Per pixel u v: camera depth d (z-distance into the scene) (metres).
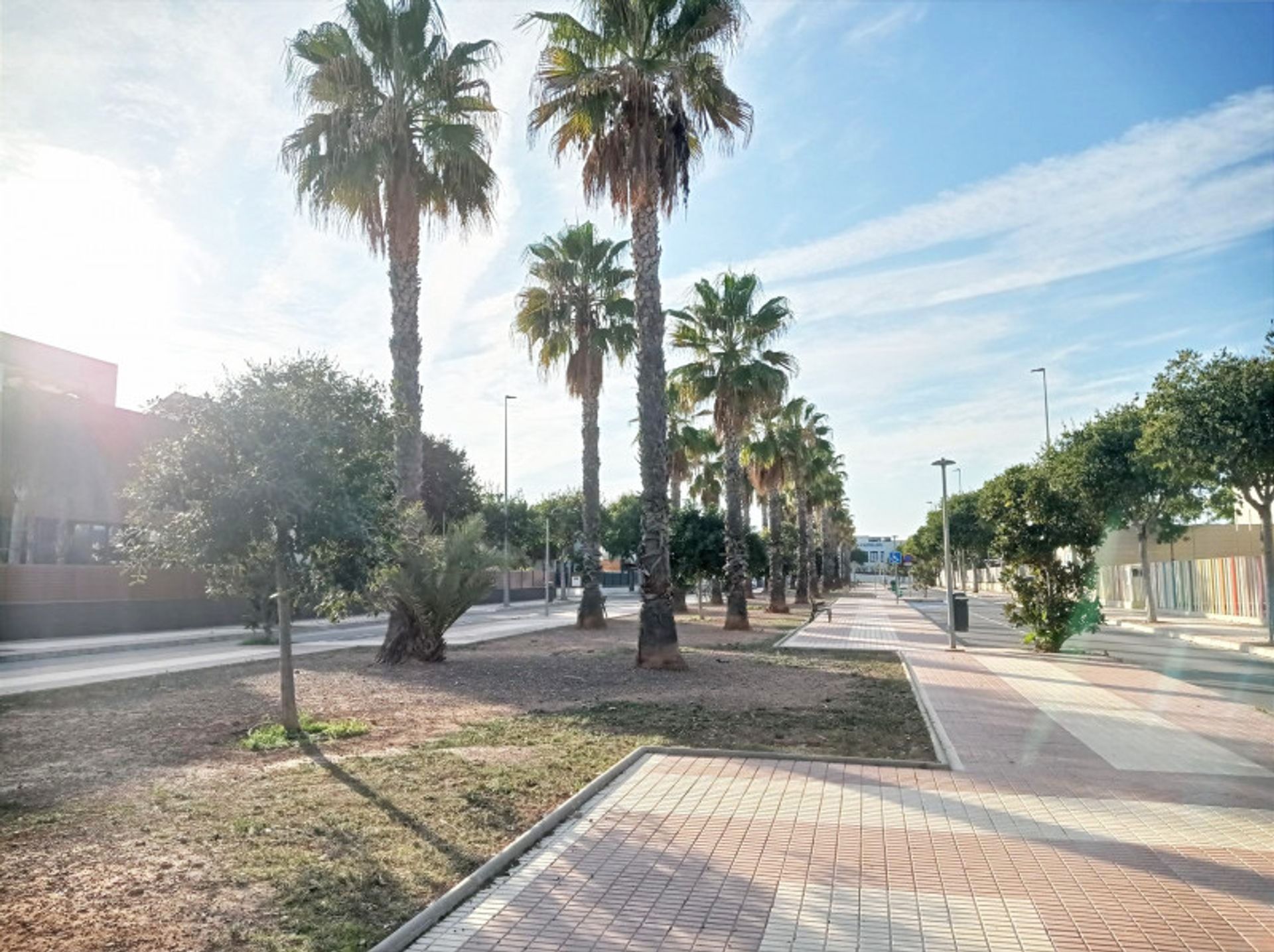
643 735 9.92
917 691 13.63
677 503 39.50
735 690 13.60
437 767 8.22
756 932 4.55
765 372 27.31
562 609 49.59
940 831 6.32
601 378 27.64
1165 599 40.72
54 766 8.35
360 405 9.79
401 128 16.92
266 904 4.90
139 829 6.27
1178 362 21.92
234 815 6.62
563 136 17.00
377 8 16.73
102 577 28.23
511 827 6.33
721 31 16.06
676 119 16.12
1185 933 4.57
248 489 8.84
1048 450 34.97
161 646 24.44
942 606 49.44
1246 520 41.38
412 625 17.48
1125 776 8.05
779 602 38.47
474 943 4.43
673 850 5.84
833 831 6.29
